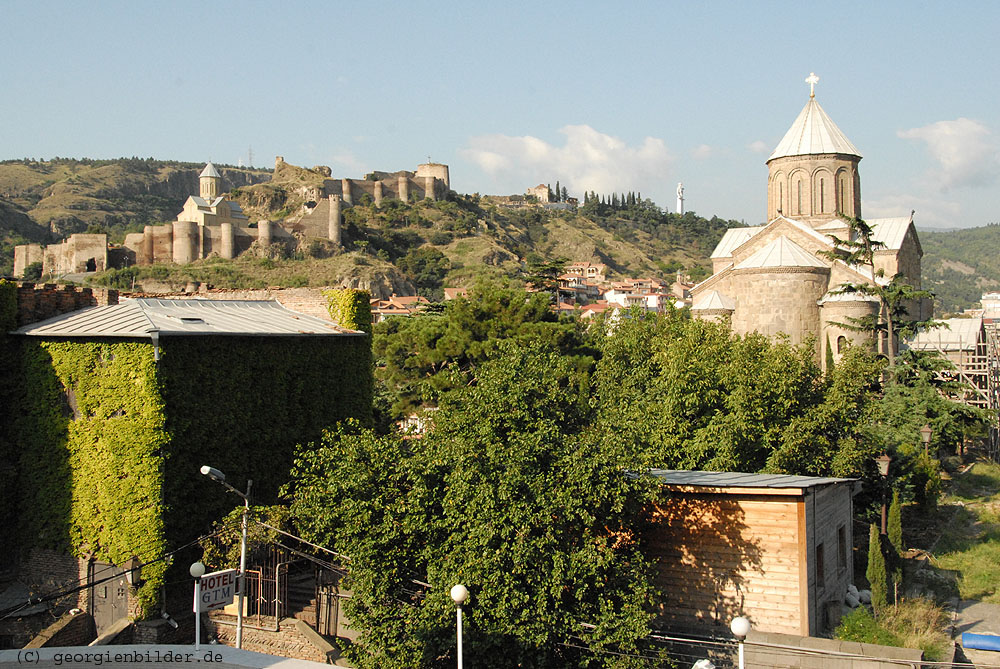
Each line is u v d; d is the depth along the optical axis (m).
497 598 17.59
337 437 31.39
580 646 17.94
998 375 61.72
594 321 57.16
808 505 21.05
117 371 25.47
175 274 159.75
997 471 51.00
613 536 20.83
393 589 19.16
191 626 25.67
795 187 62.25
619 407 33.81
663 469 28.41
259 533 23.61
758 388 30.55
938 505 40.53
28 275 166.25
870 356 36.97
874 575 24.12
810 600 20.73
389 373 50.09
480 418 19.78
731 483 21.61
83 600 25.78
